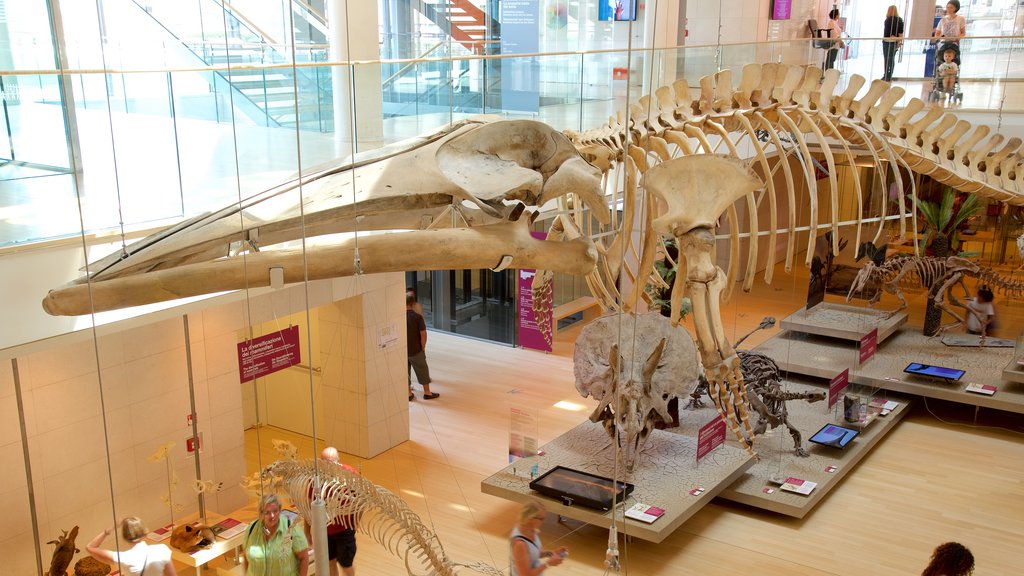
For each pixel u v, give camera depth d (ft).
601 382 23.79
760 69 19.83
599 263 17.26
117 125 17.04
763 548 21.13
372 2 22.07
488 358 35.58
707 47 25.43
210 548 18.58
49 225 15.49
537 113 23.31
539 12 30.42
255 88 18.65
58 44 15.78
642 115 17.62
